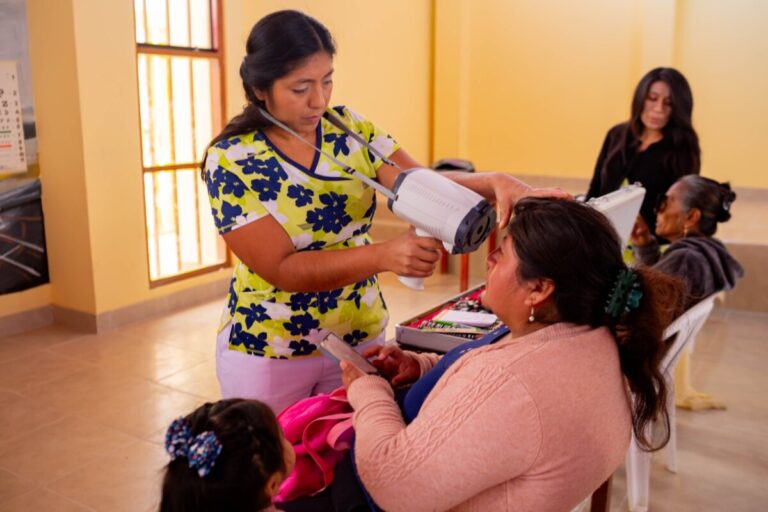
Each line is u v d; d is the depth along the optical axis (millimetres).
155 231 4352
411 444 1081
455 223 1279
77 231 3834
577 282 1081
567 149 6629
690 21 6031
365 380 1300
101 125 3768
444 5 6512
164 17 4113
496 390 1043
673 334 2334
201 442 1016
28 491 2451
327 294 1555
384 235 5578
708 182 2514
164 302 4238
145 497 2426
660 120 2871
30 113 3785
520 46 6605
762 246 4340
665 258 2441
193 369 3473
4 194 3738
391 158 1613
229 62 4434
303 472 1362
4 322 3814
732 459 2711
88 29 3633
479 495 1105
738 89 5980
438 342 1794
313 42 1364
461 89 6645
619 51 6281
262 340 1559
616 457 1141
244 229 1443
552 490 1060
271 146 1470
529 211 1123
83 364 3510
